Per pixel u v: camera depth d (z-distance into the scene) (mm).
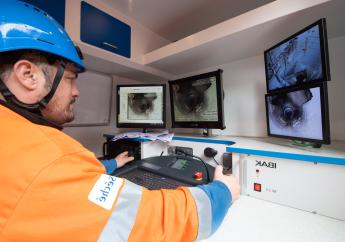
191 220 388
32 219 279
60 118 492
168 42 1748
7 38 382
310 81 706
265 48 1166
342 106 993
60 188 299
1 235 269
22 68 397
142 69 1479
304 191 641
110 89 1559
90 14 1138
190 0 1260
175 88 1413
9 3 431
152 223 351
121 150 1248
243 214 622
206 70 1594
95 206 315
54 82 451
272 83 963
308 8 743
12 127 333
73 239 292
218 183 553
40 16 458
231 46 1141
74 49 523
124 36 1354
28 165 296
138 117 1376
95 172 375
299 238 497
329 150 706
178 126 1434
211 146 1069
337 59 1008
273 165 701
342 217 580
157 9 1332
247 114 1355
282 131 883
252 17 892
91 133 1432
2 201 279
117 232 316
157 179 796
